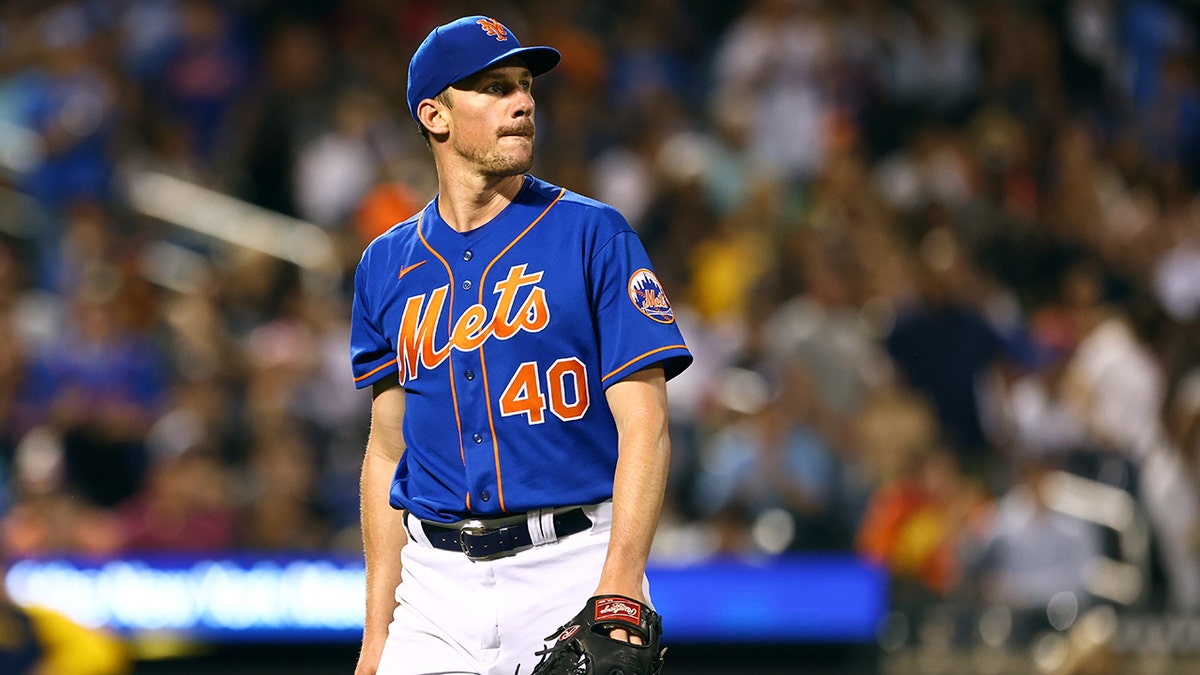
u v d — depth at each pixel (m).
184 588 27.61
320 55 45.94
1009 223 41.78
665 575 27.92
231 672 27.42
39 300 39.09
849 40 46.19
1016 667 28.52
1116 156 46.84
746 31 46.50
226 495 30.17
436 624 12.41
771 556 28.70
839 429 31.86
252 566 27.64
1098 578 29.88
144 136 43.72
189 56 45.34
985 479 33.06
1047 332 38.03
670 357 11.66
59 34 46.66
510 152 12.06
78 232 39.25
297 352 34.41
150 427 32.34
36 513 28.91
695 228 40.19
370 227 40.00
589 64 46.69
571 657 11.02
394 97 46.62
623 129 44.38
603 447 12.10
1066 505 30.44
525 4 48.53
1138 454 32.94
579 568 12.09
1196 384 34.19
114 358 34.69
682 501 31.41
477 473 12.07
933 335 34.84
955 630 28.67
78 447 30.97
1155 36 50.00
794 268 37.84
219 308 37.22
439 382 12.23
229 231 41.25
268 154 43.78
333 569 27.72
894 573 29.06
